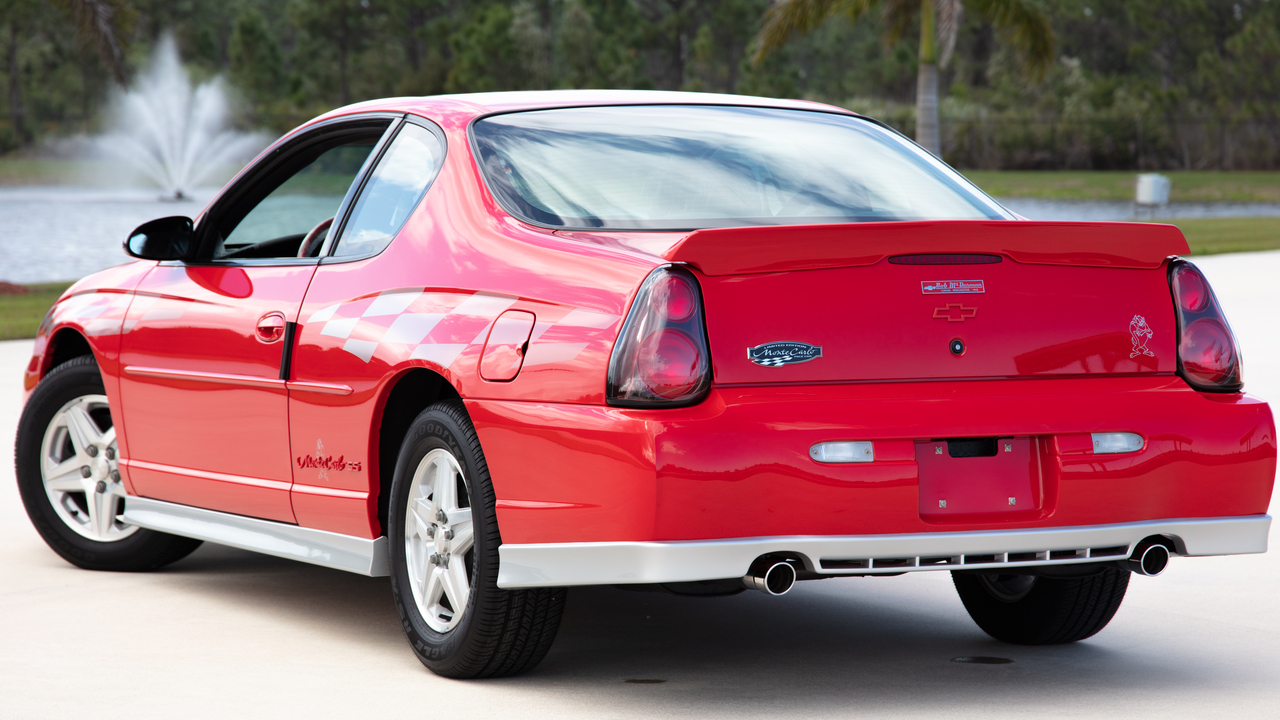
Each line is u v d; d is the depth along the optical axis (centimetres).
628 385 516
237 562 869
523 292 566
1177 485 560
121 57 3712
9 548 891
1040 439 549
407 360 599
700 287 522
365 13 12525
